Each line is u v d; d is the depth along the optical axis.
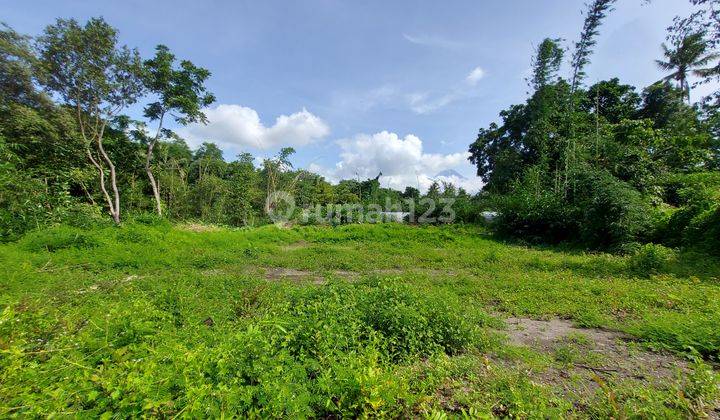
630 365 3.47
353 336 3.32
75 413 1.75
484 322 4.56
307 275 8.15
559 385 3.07
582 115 19.16
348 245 13.14
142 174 21.67
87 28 13.53
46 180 13.53
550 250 11.63
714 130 17.33
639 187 13.76
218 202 23.86
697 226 9.48
